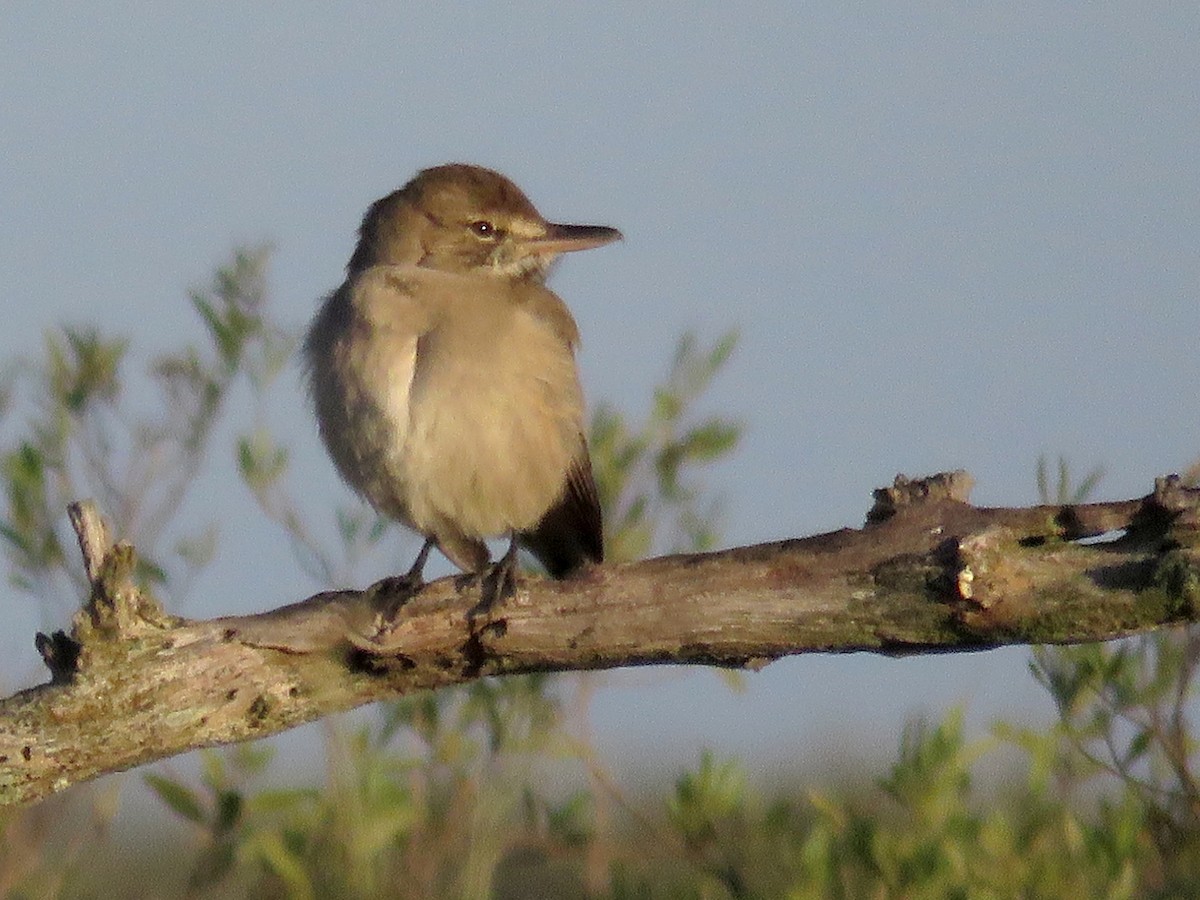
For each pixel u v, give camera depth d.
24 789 11.38
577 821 14.52
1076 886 12.21
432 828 14.30
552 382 14.45
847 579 11.24
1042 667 13.20
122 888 15.62
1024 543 10.99
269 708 11.72
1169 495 10.73
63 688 11.41
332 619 11.72
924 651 11.33
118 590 11.41
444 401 14.00
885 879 12.19
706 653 11.58
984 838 12.43
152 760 11.62
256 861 14.01
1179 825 13.05
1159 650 13.08
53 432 15.04
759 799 14.32
